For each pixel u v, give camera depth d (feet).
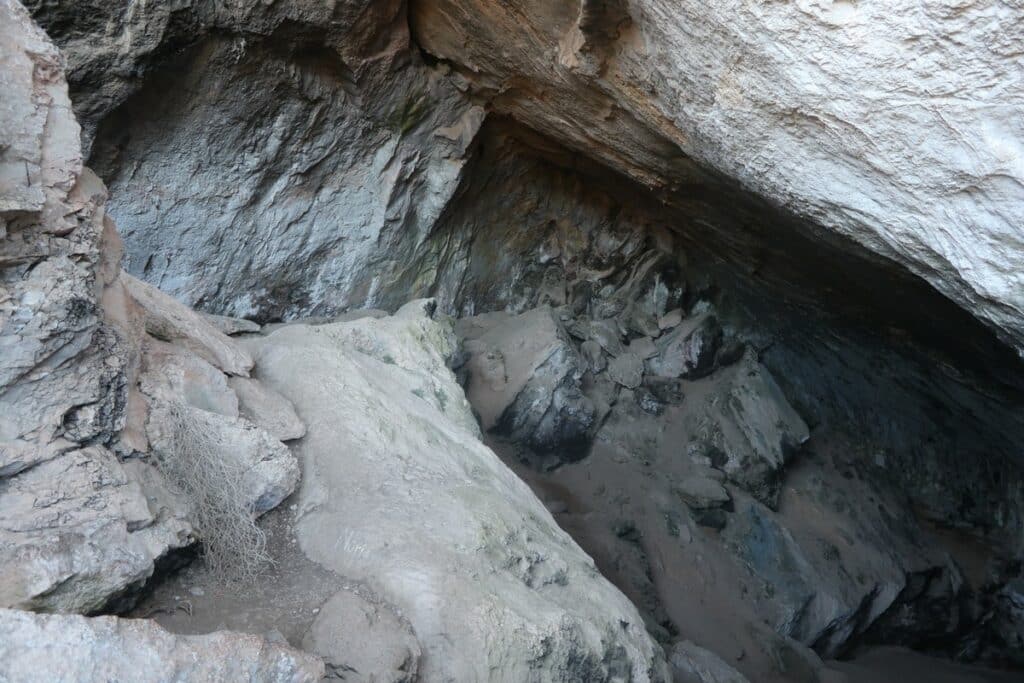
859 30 10.07
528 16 16.97
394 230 23.18
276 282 21.68
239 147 19.90
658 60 13.88
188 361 12.05
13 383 8.87
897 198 11.43
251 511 11.46
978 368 23.66
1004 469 30.25
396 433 13.32
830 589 25.55
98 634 7.56
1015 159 9.60
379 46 20.43
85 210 9.91
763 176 13.73
